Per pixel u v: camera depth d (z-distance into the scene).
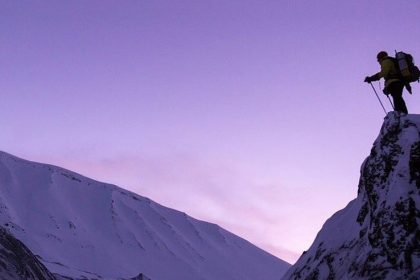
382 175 14.60
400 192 13.82
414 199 13.57
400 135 14.53
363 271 14.05
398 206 13.70
